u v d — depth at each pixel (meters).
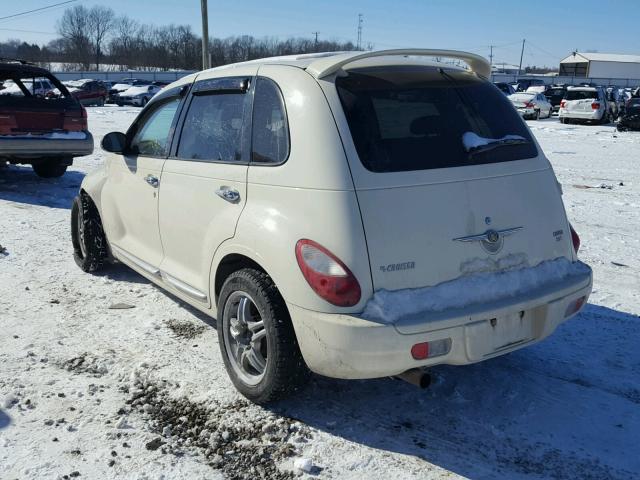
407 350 2.98
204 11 29.64
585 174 12.55
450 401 3.71
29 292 5.39
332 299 3.00
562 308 3.44
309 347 3.15
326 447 3.26
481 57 3.80
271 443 3.28
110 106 38.38
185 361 4.16
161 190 4.42
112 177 5.29
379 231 3.04
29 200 9.18
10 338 4.47
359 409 3.61
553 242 3.58
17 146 9.50
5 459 3.10
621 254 6.79
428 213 3.15
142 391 3.77
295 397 3.72
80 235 5.92
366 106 3.29
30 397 3.67
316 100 3.28
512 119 3.74
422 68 3.68
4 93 10.03
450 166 3.29
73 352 4.27
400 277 3.07
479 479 3.02
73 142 10.06
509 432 3.41
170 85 4.82
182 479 2.99
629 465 3.14
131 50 95.62
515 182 3.47
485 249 3.28
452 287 3.16
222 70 4.18
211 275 3.84
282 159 3.34
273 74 3.59
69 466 3.06
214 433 3.35
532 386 3.89
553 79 74.81
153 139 4.73
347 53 3.53
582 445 3.30
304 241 3.10
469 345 3.11
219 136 3.92
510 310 3.20
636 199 9.89
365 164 3.12
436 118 3.44
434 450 3.24
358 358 2.99
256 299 3.38
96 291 5.45
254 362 3.57
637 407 3.67
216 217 3.76
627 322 4.88
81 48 95.06
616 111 28.64
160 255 4.62
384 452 3.22
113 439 3.29
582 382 3.94
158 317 4.90
